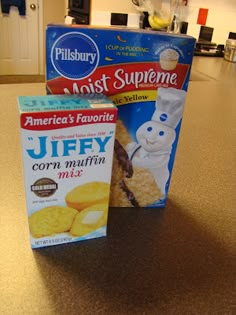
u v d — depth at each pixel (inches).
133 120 10.9
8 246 10.2
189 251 10.7
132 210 12.4
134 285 9.2
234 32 40.8
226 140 18.8
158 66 10.3
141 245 10.7
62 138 8.8
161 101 10.8
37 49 88.3
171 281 9.4
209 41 45.0
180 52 10.2
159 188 12.3
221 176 15.2
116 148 11.3
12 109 20.1
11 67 87.9
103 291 8.9
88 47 9.6
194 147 17.7
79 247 10.4
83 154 9.3
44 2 82.7
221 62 40.1
